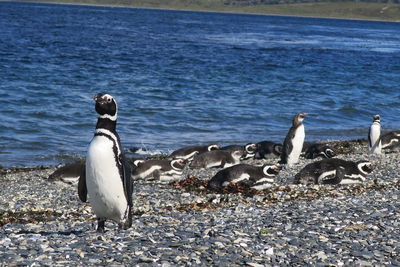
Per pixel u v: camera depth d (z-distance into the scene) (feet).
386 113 126.62
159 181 57.31
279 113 116.47
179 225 34.53
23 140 84.64
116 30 381.40
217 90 142.51
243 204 44.60
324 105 131.23
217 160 65.82
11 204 45.50
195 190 51.88
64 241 28.66
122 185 29.94
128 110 110.22
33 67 164.76
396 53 296.92
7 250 26.58
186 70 178.70
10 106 108.17
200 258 26.12
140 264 24.84
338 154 79.20
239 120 107.34
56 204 45.91
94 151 29.17
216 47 271.69
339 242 29.94
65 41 262.26
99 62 187.62
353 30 604.90
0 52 197.36
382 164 66.95
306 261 26.53
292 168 65.46
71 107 110.52
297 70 199.00
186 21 632.38
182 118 106.01
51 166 70.59
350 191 50.67
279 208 41.70
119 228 32.04
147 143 85.76
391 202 43.73
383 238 30.94
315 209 40.32
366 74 198.70
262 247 28.48
